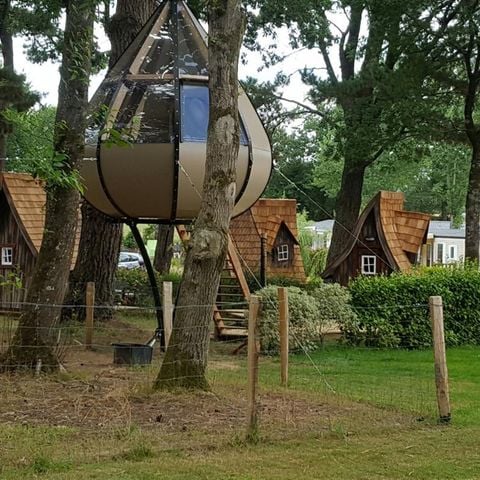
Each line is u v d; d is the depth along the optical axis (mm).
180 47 15406
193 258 10109
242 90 16078
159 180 14352
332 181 56188
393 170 34594
